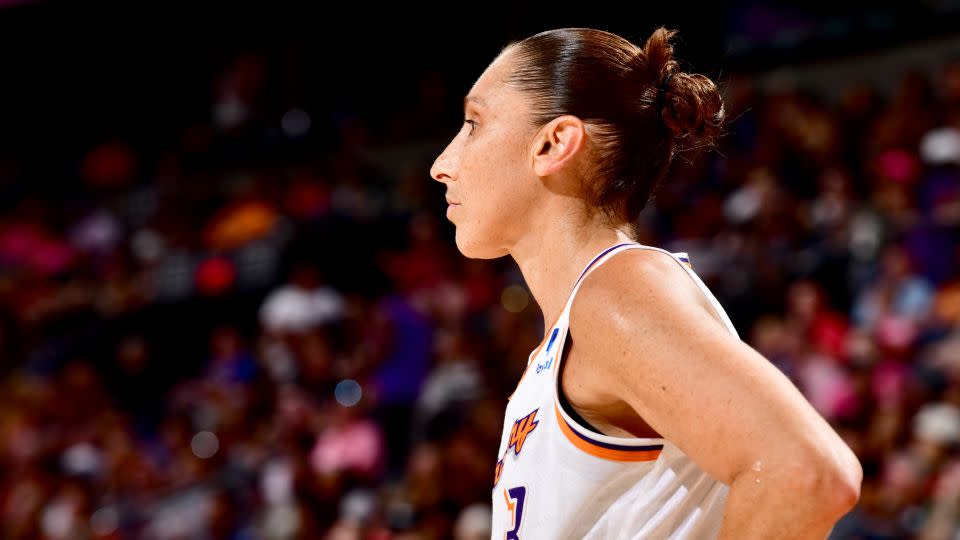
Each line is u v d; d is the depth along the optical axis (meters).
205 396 15.55
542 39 3.07
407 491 11.30
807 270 12.12
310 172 18.97
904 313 11.15
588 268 2.75
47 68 23.89
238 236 18.47
